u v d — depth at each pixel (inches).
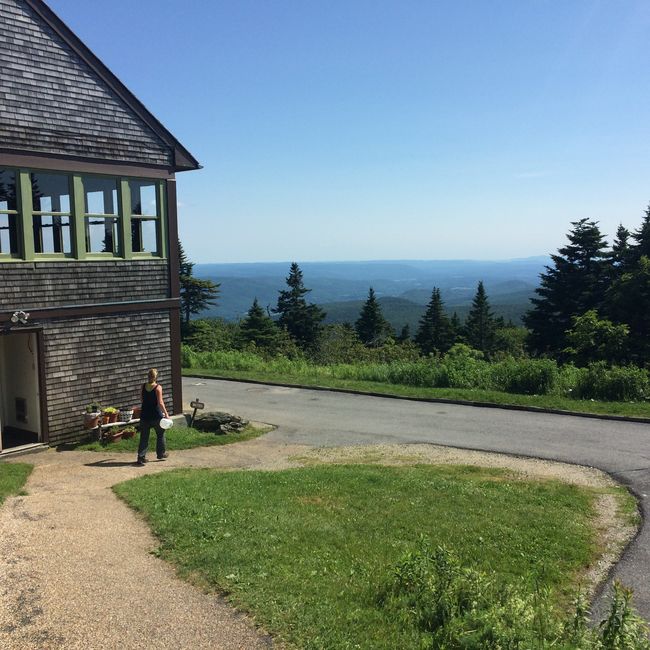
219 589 208.8
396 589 207.2
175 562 232.5
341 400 750.5
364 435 561.0
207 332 2282.2
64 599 199.9
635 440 522.0
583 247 1993.1
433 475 408.5
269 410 687.7
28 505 305.1
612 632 169.0
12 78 421.7
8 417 489.1
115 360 506.6
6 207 443.8
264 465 452.8
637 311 1510.8
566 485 388.5
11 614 188.7
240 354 1206.3
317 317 2896.2
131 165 504.7
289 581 214.8
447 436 551.5
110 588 209.3
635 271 1541.6
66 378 472.4
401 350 1467.8
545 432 558.6
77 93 463.2
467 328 3083.2
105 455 457.4
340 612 193.2
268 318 2600.9
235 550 242.4
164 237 540.7
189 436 528.4
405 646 174.1
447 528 286.8
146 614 191.3
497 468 439.5
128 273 511.8
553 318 2032.5
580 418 619.8
